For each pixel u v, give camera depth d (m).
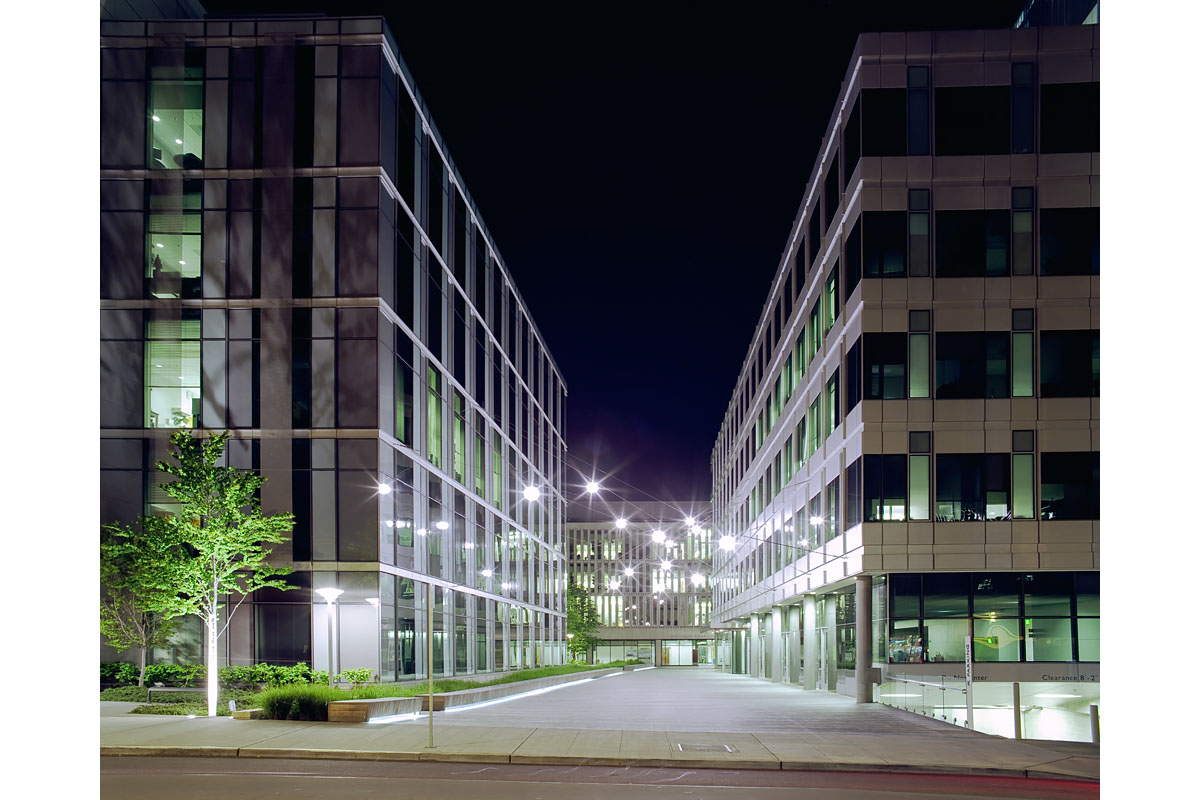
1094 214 32.88
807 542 44.56
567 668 64.38
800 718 26.88
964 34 33.66
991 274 32.84
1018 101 33.41
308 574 33.41
